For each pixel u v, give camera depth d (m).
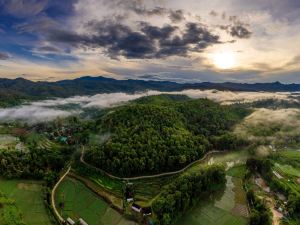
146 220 174.62
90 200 199.00
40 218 171.38
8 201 181.88
